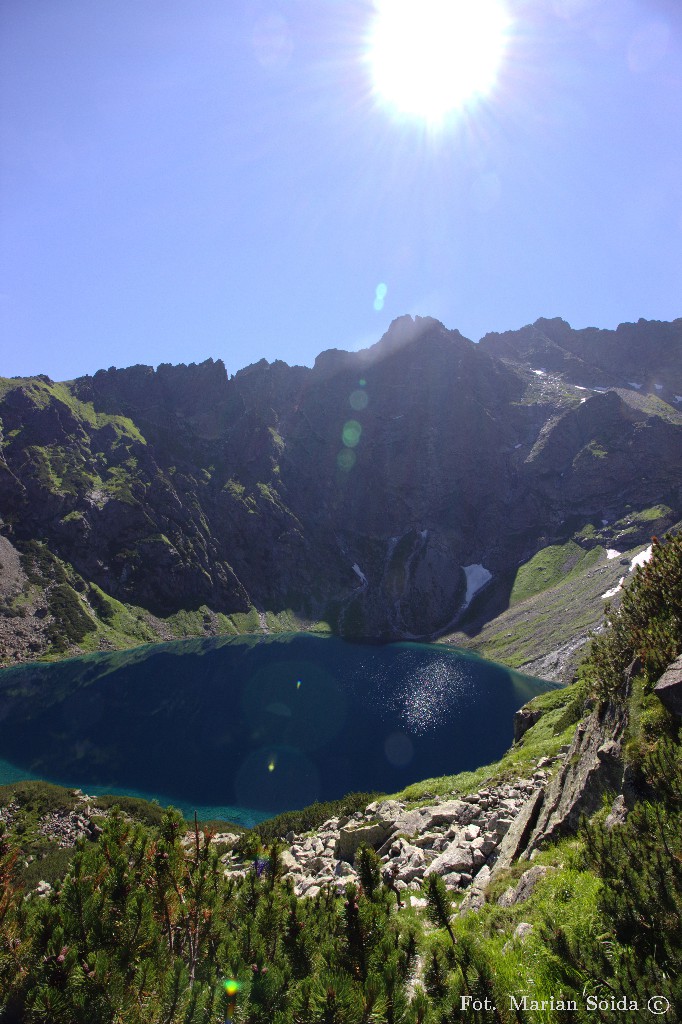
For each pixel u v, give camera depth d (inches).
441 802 906.7
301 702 4256.9
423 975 212.2
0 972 181.8
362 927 207.3
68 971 176.2
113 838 242.8
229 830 1608.0
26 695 4571.9
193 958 216.5
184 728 3654.0
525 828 481.7
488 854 559.5
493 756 2938.0
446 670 5447.8
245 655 6422.2
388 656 6363.2
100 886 221.5
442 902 231.6
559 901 283.1
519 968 224.1
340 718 3794.3
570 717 1178.0
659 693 340.2
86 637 6653.5
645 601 457.1
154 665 5792.3
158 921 226.7
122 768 2915.8
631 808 306.0
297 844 850.8
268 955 221.0
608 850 239.1
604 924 208.7
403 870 569.0
